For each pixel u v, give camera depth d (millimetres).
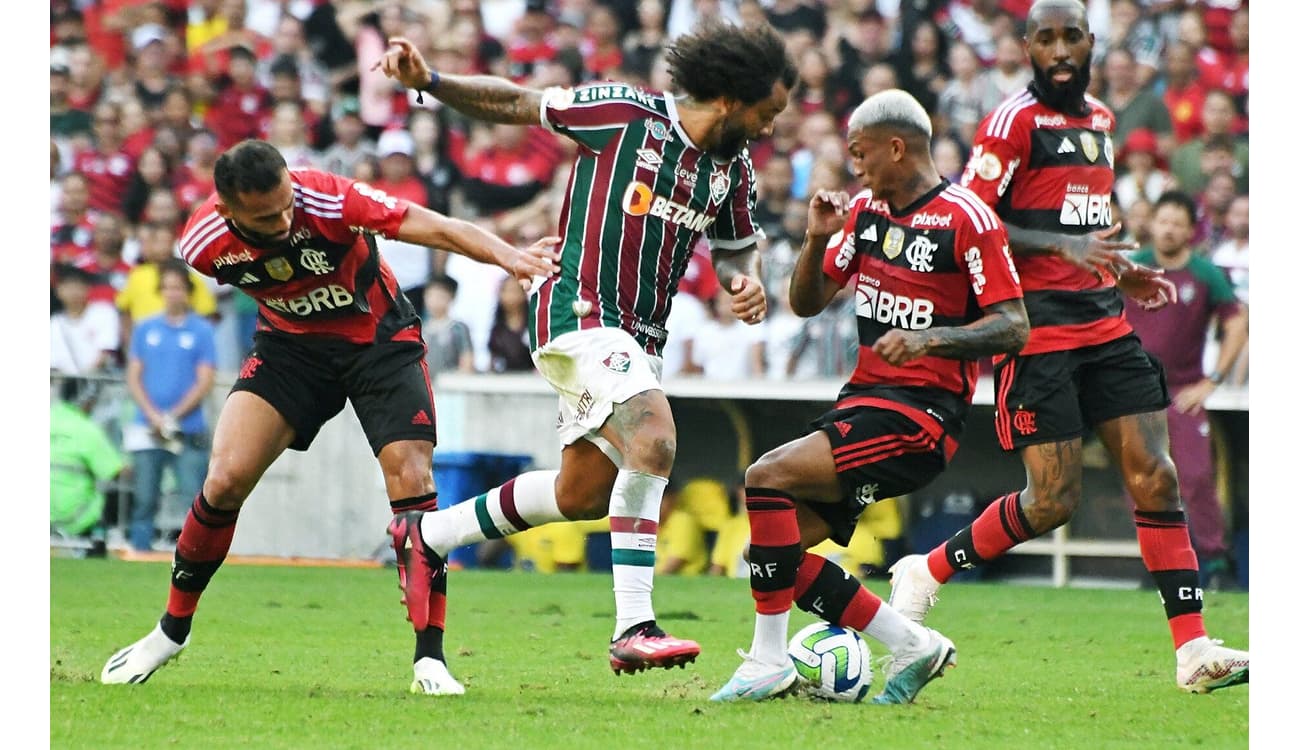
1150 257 44094
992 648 27734
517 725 16828
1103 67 52688
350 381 20859
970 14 54938
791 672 19547
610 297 19469
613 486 19938
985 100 54312
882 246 19828
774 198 51969
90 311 51812
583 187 19703
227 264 19688
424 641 20078
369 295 20609
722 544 47594
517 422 47312
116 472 47250
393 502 20641
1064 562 46625
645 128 19516
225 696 19109
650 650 18344
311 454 47094
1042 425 23062
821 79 54375
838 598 19812
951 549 23859
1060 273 23094
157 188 55094
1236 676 21422
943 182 19625
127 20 57594
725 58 19219
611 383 18984
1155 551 22625
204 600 34094
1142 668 24812
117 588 35594
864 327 20109
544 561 47906
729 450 48781
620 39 58094
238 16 58031
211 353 46969
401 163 54375
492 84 19875
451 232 19078
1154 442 22828
